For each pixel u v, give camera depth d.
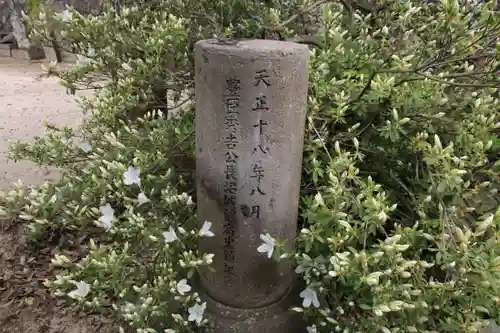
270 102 1.51
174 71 2.44
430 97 1.87
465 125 1.87
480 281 1.39
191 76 2.46
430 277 1.66
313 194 2.04
